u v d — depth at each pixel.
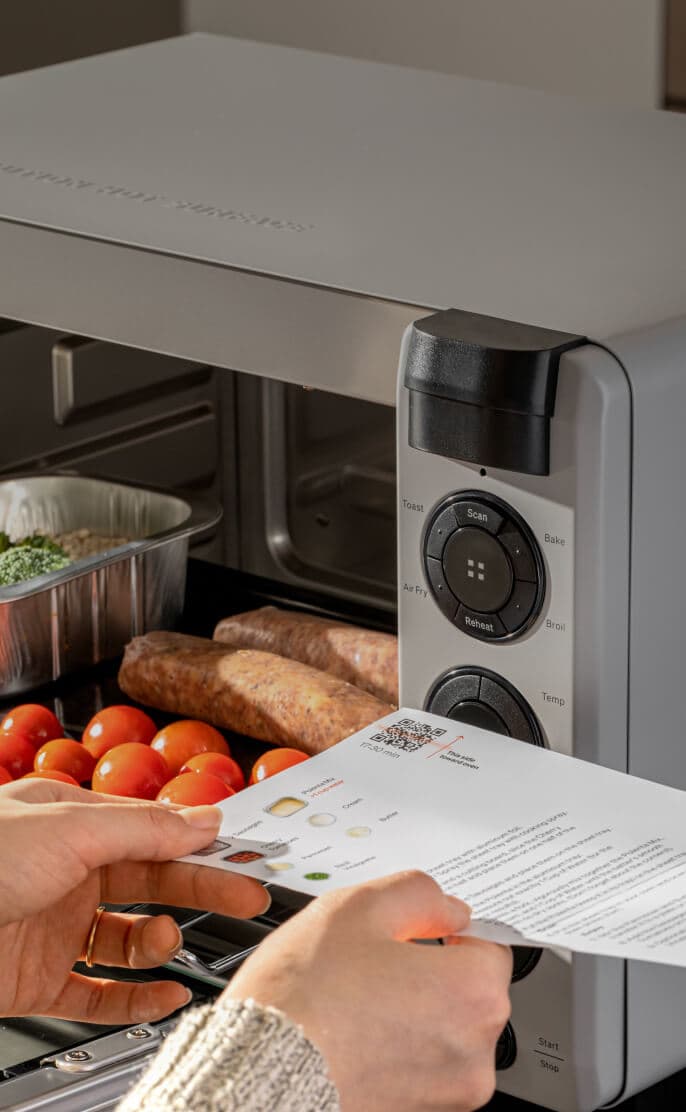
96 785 1.00
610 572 0.69
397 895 0.61
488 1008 0.60
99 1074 0.74
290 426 1.27
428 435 0.72
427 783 0.71
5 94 1.19
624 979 0.73
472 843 0.67
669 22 2.02
